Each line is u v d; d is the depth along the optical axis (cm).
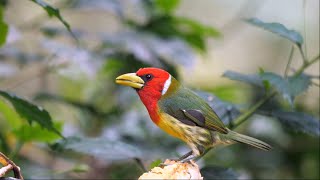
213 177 797
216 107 872
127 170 1027
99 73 1125
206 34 1102
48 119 755
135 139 979
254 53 1697
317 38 1675
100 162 1077
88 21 1485
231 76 855
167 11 1082
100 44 1044
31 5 1437
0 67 973
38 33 1090
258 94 1126
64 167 1091
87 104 1056
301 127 816
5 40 845
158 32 1068
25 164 911
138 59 1048
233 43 1700
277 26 827
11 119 917
